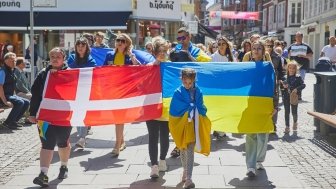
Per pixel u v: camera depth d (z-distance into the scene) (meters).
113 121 7.19
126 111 7.23
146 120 7.14
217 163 7.89
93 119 7.09
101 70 7.18
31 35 13.05
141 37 22.39
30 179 7.04
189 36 8.70
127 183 6.79
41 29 21.17
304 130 11.00
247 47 11.34
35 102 6.82
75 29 21.19
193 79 6.41
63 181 6.90
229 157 8.30
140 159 8.18
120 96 7.22
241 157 8.30
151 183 6.79
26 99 11.40
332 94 10.26
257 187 6.58
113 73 7.21
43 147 6.66
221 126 7.20
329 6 41.91
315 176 7.15
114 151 8.42
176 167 7.62
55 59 6.95
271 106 7.13
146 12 21.62
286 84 10.47
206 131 6.49
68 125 6.88
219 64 7.37
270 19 70.88
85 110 7.06
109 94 7.20
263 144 7.27
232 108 7.23
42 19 21.27
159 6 22.05
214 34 31.48
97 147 9.11
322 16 44.50
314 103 10.75
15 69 11.66
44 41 22.33
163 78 7.40
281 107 15.01
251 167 7.00
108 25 21.08
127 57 8.43
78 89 7.04
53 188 6.58
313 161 8.07
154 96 7.30
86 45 8.34
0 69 11.02
